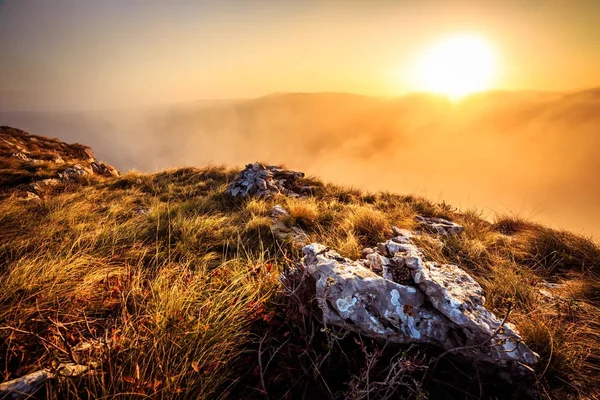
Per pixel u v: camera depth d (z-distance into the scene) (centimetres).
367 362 174
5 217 444
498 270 364
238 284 299
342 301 209
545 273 389
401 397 164
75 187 895
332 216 587
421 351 201
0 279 243
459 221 636
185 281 291
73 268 290
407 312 204
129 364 181
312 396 179
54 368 157
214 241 439
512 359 180
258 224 508
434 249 421
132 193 796
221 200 720
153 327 210
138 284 272
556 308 294
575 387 195
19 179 908
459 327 196
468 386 185
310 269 252
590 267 390
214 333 211
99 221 477
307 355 198
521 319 262
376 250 350
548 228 511
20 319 206
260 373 177
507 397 183
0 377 168
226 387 182
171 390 162
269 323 230
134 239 411
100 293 263
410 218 608
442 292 205
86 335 212
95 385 160
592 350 233
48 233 394
